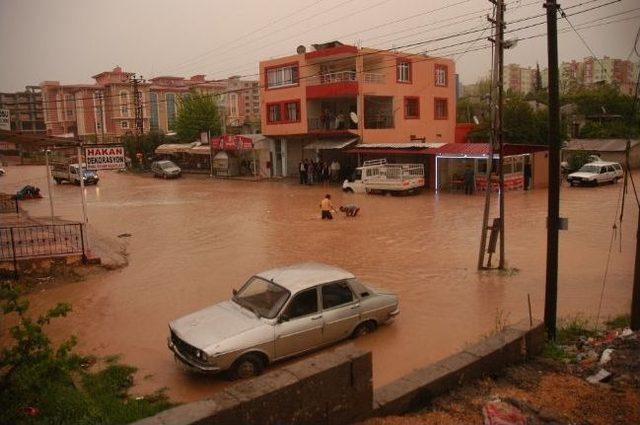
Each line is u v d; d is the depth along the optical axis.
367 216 24.69
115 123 99.75
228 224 23.72
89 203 32.50
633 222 21.00
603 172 33.75
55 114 101.88
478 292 12.66
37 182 48.72
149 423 3.95
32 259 15.11
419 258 16.33
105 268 15.86
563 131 44.72
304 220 24.06
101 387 7.80
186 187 41.84
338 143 40.38
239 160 50.00
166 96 105.06
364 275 14.51
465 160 34.69
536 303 11.70
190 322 8.61
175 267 16.19
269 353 8.29
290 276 9.27
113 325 11.12
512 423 4.98
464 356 6.10
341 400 4.87
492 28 14.23
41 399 6.18
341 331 9.28
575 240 18.12
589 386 5.95
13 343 9.62
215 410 4.12
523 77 107.06
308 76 41.03
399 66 42.06
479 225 21.50
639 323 8.56
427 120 44.88
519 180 32.69
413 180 32.06
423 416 5.21
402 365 8.54
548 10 9.01
